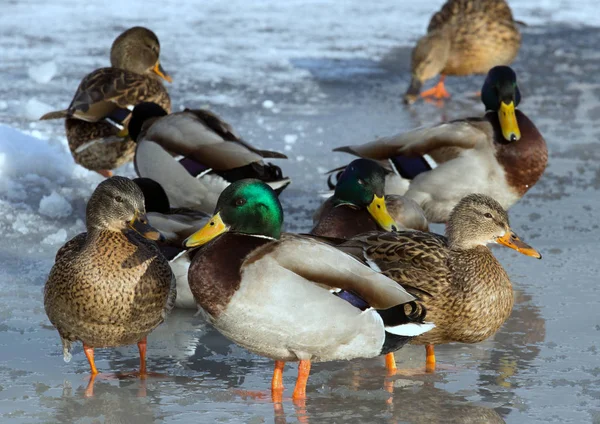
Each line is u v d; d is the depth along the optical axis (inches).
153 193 409.7
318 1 1192.8
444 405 313.3
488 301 345.1
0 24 986.1
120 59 630.5
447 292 342.3
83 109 548.4
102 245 320.5
